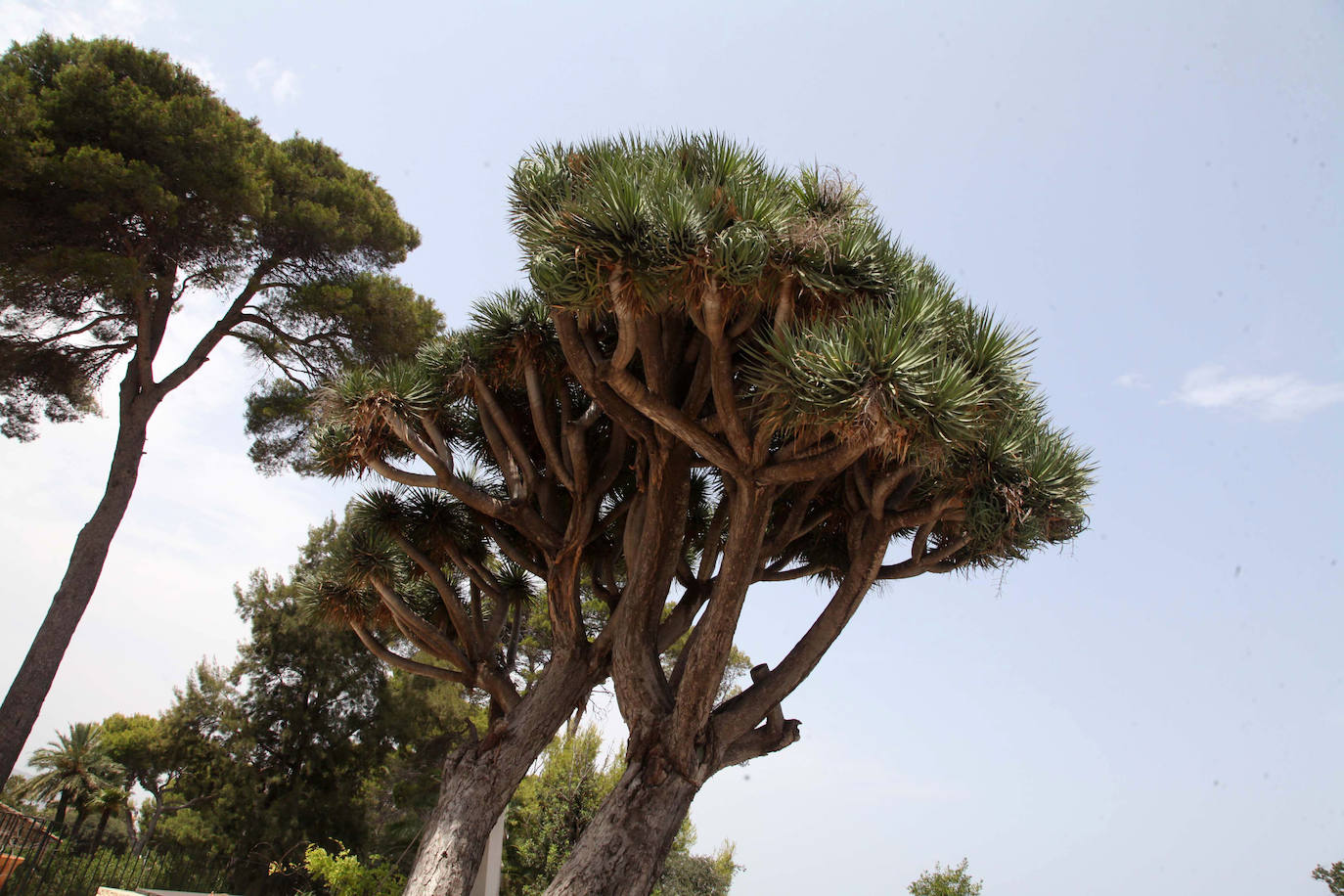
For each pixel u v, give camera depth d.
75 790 35.53
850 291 6.27
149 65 13.16
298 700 23.17
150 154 12.38
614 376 6.38
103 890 10.54
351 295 14.16
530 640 19.66
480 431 9.73
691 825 22.53
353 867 9.91
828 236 6.23
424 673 9.03
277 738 22.89
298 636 23.00
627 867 6.23
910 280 6.57
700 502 10.16
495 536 9.00
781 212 6.16
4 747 10.70
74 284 12.26
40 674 11.18
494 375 8.57
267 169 14.25
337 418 8.17
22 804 34.75
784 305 6.23
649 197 5.94
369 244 15.40
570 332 6.55
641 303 5.91
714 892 22.45
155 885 12.30
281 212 13.95
